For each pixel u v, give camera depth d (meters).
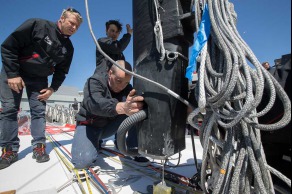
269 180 0.69
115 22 2.82
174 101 0.91
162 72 0.92
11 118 1.77
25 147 2.31
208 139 0.78
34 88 1.96
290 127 0.76
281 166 0.85
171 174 1.28
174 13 0.92
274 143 0.86
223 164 0.71
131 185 1.29
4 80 1.79
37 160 1.75
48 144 2.59
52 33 1.92
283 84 0.75
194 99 1.03
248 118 0.68
